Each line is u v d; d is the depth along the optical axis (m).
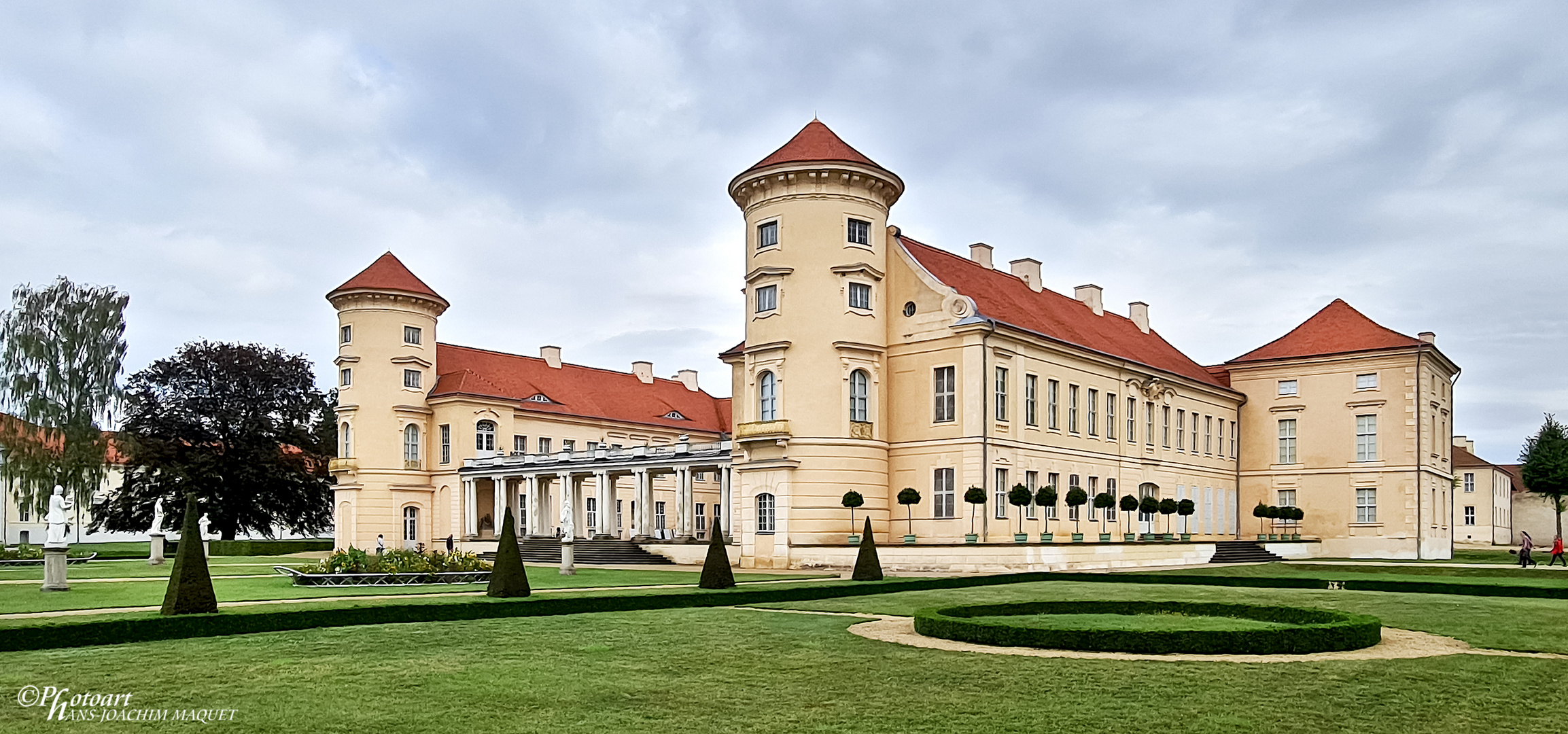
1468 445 120.69
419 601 26.38
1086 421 55.34
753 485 49.12
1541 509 114.56
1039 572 40.91
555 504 77.81
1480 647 19.25
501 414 77.44
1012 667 16.36
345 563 37.00
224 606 25.09
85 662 17.20
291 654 18.23
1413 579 37.62
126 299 75.12
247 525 79.50
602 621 23.92
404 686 15.14
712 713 13.34
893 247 51.28
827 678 15.64
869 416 49.66
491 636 20.88
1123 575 40.06
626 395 91.94
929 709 13.50
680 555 56.94
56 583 32.31
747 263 51.47
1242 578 37.28
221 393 77.75
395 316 75.44
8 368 70.50
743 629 22.17
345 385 75.12
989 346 47.97
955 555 43.12
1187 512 57.91
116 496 75.75
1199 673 15.77
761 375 50.12
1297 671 15.93
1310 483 68.00
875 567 38.22
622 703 13.92
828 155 49.97
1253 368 70.81
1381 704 13.70
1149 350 67.12
